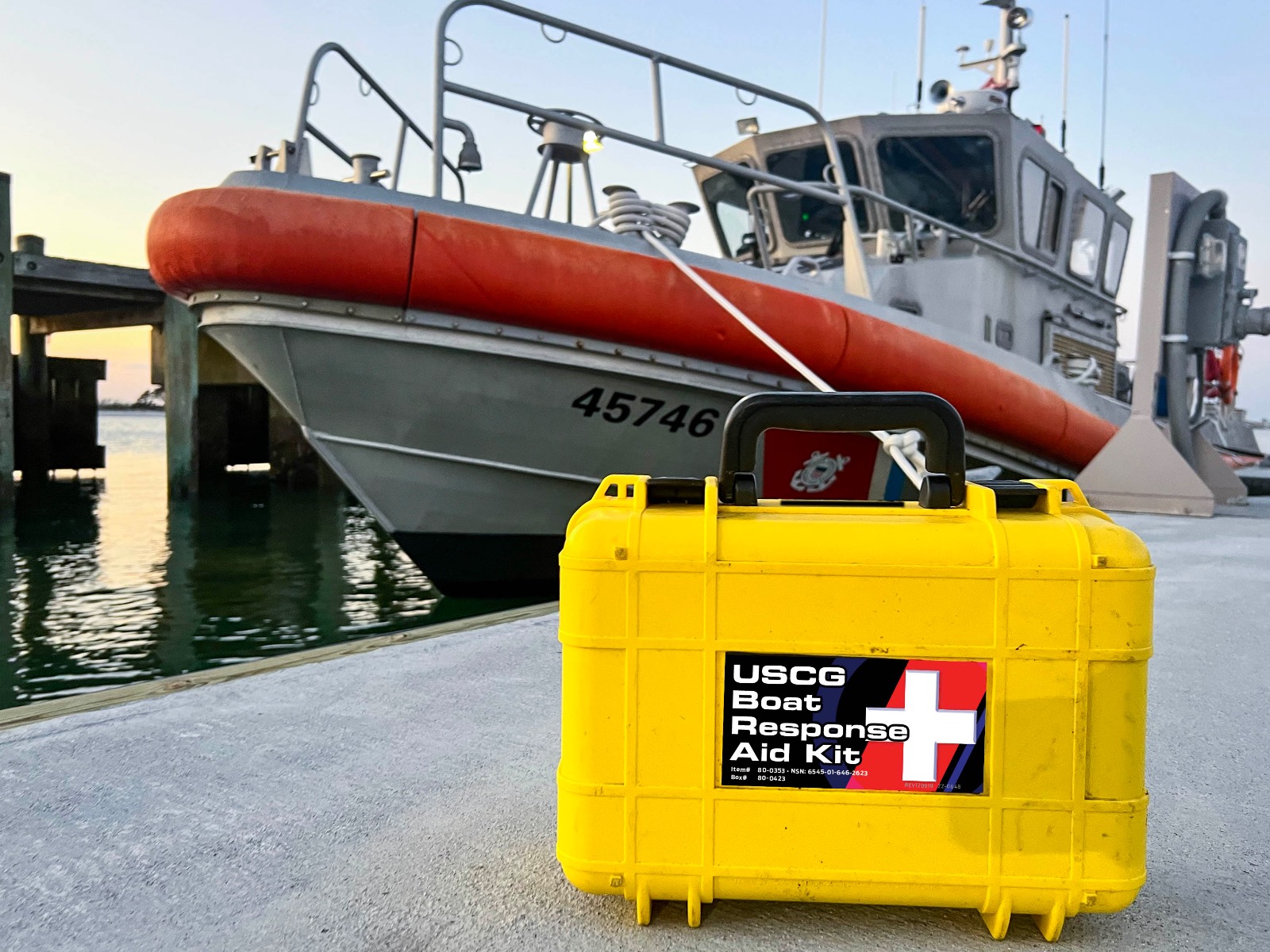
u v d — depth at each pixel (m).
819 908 1.26
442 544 5.29
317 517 13.98
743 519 1.20
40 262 15.73
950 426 1.24
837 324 5.23
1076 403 7.82
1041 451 6.91
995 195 7.25
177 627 6.27
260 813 1.59
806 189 5.66
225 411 22.36
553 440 4.97
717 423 5.16
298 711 2.19
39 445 22.05
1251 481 10.55
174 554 9.98
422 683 2.44
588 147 4.86
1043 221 7.69
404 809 1.61
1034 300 7.83
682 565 1.16
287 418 19.67
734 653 1.16
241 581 8.23
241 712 2.18
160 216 4.50
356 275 4.34
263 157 4.89
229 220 4.31
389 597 7.42
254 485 20.50
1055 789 1.14
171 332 17.33
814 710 1.16
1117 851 1.14
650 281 4.75
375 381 4.64
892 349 5.46
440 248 4.40
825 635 1.15
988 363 6.25
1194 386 8.61
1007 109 8.06
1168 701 2.31
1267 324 8.19
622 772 1.19
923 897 1.17
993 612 1.14
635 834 1.19
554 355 4.68
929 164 7.29
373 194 4.48
